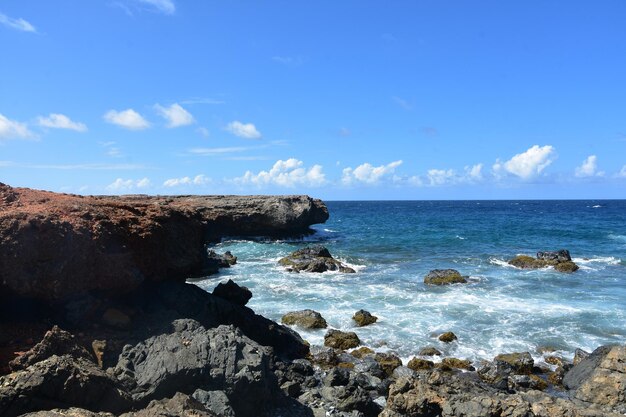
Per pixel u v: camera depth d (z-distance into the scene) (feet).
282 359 58.70
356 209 557.33
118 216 49.24
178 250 55.47
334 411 45.68
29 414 28.04
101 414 30.01
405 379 46.42
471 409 40.14
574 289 100.53
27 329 39.78
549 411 41.32
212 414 34.68
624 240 187.11
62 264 41.09
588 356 55.31
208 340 41.24
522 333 71.72
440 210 504.84
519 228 239.09
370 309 84.69
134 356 39.37
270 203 196.75
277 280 111.34
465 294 95.50
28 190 51.75
